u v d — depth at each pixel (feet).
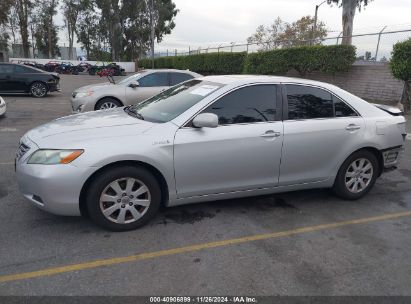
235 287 10.06
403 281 10.63
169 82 35.96
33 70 55.16
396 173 21.21
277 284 10.26
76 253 11.47
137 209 13.10
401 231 13.83
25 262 10.89
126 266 10.87
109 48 220.02
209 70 92.79
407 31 52.90
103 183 12.25
